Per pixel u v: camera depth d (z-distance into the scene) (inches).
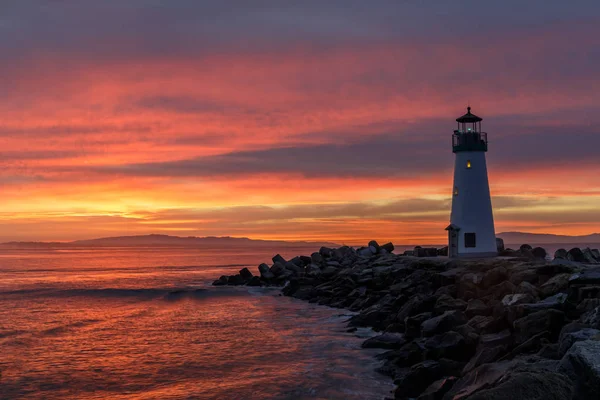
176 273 3966.5
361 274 2000.5
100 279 3351.4
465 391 586.2
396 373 922.7
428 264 1834.4
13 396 902.4
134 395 898.7
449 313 1017.5
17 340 1337.4
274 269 2694.4
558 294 1016.2
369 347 1140.5
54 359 1141.1
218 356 1142.3
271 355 1133.1
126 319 1686.8
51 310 1927.9
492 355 754.8
